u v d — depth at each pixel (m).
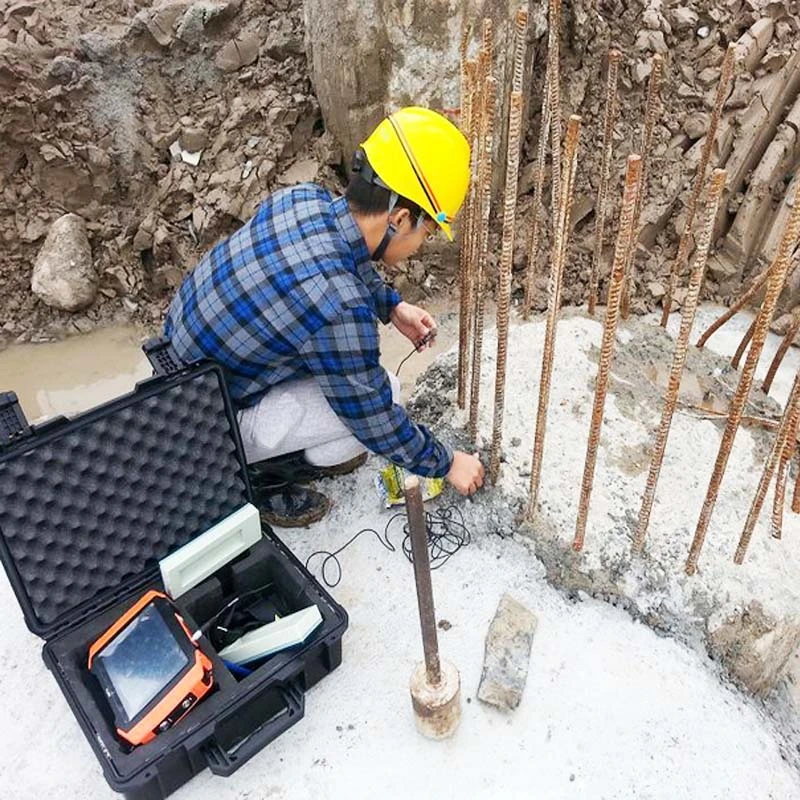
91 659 1.78
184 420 1.88
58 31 3.58
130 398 1.79
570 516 2.19
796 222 1.52
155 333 3.45
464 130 1.98
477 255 2.03
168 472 1.91
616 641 2.03
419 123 1.80
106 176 3.52
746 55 3.47
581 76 3.45
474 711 1.90
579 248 3.45
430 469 2.07
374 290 2.31
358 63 3.15
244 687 1.77
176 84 3.64
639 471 2.29
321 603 1.94
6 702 1.97
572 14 3.28
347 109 3.32
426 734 1.83
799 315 2.51
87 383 3.23
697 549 2.01
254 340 1.88
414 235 1.93
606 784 1.79
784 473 2.03
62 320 3.46
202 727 1.70
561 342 2.65
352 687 1.95
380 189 1.80
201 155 3.55
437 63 3.08
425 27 3.00
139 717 1.67
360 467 2.45
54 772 1.84
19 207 3.48
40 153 3.42
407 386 3.06
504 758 1.82
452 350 2.73
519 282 3.43
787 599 2.04
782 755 1.92
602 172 2.55
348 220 1.85
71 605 1.89
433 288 3.52
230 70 3.63
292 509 2.30
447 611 2.10
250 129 3.56
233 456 2.01
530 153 3.54
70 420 1.73
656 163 3.49
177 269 3.53
